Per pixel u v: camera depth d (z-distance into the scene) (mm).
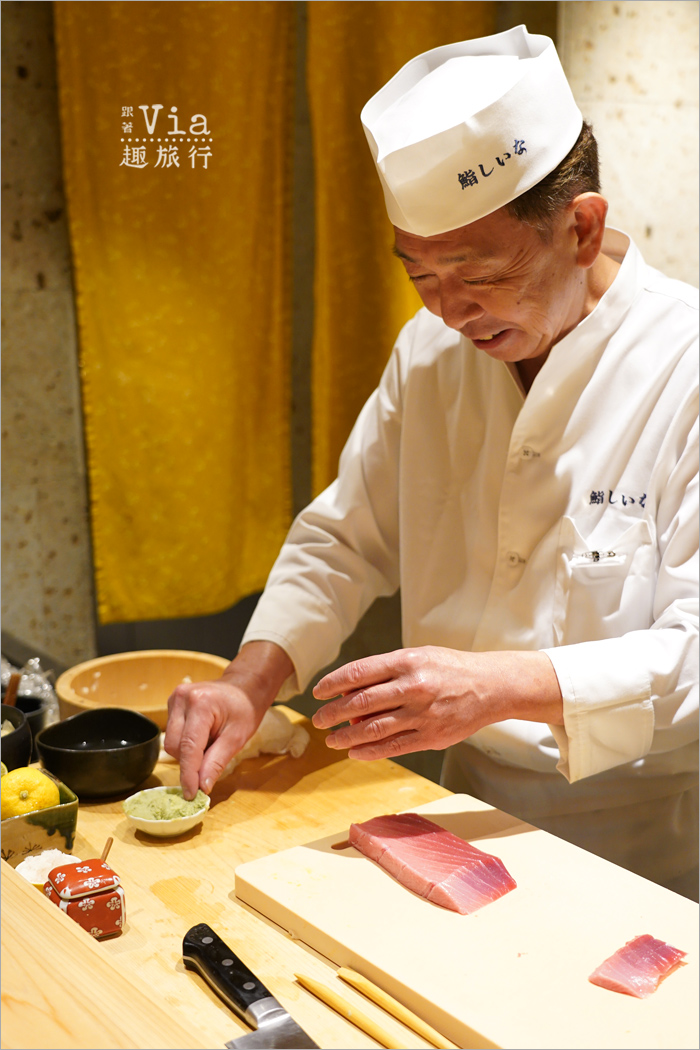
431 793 1175
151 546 2307
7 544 2432
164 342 2201
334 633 1433
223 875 1010
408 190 1095
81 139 2082
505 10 2129
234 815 1130
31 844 1006
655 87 1636
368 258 2201
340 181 2145
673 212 1682
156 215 2135
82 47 2027
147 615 2340
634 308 1282
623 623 1280
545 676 1092
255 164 2188
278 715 1314
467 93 1104
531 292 1148
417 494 1444
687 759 1342
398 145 1125
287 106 2205
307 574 1456
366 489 1521
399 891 935
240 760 1258
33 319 2344
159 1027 659
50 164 2283
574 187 1146
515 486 1331
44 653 2408
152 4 2006
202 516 2305
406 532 1451
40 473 2436
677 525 1227
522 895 925
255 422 2391
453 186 1078
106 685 1483
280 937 900
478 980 800
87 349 2197
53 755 1143
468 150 1061
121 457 2256
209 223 2150
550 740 1314
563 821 1371
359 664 1062
